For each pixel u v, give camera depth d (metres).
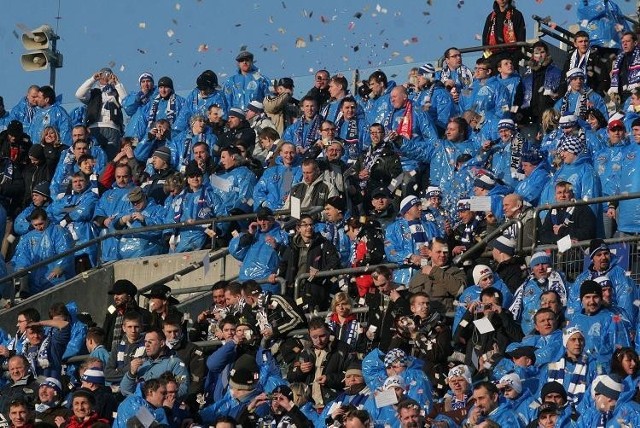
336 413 46.38
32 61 74.12
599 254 49.62
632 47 62.75
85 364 50.72
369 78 64.75
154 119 70.38
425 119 62.28
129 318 51.81
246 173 61.19
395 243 54.94
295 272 54.72
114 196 63.50
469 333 48.78
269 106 67.31
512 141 58.38
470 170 59.19
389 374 47.69
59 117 71.31
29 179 66.44
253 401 48.47
